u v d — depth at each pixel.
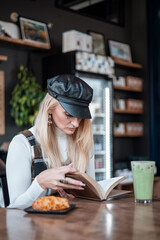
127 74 4.92
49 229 0.84
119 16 4.93
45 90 3.72
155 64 4.79
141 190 1.19
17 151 1.48
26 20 3.63
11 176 1.43
